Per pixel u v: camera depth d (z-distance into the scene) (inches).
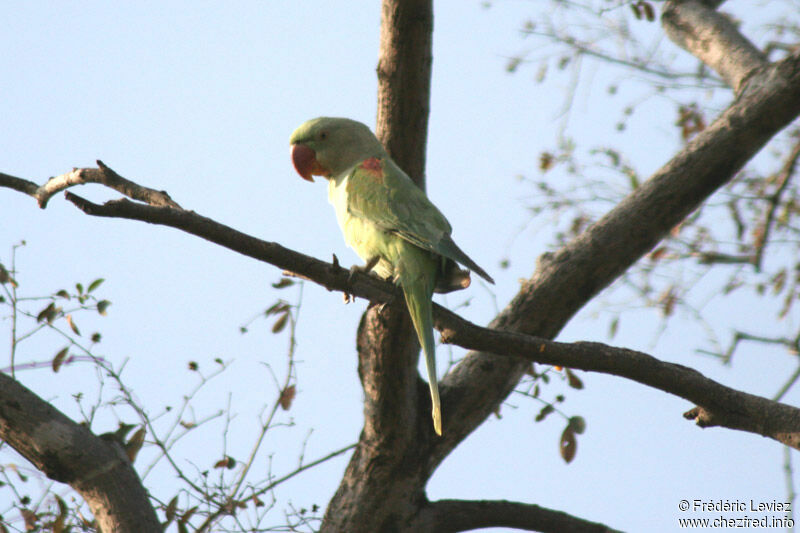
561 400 399.9
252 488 376.5
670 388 305.6
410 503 417.4
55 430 340.2
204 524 365.1
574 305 417.1
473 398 413.4
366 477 415.2
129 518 337.4
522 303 415.2
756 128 418.0
